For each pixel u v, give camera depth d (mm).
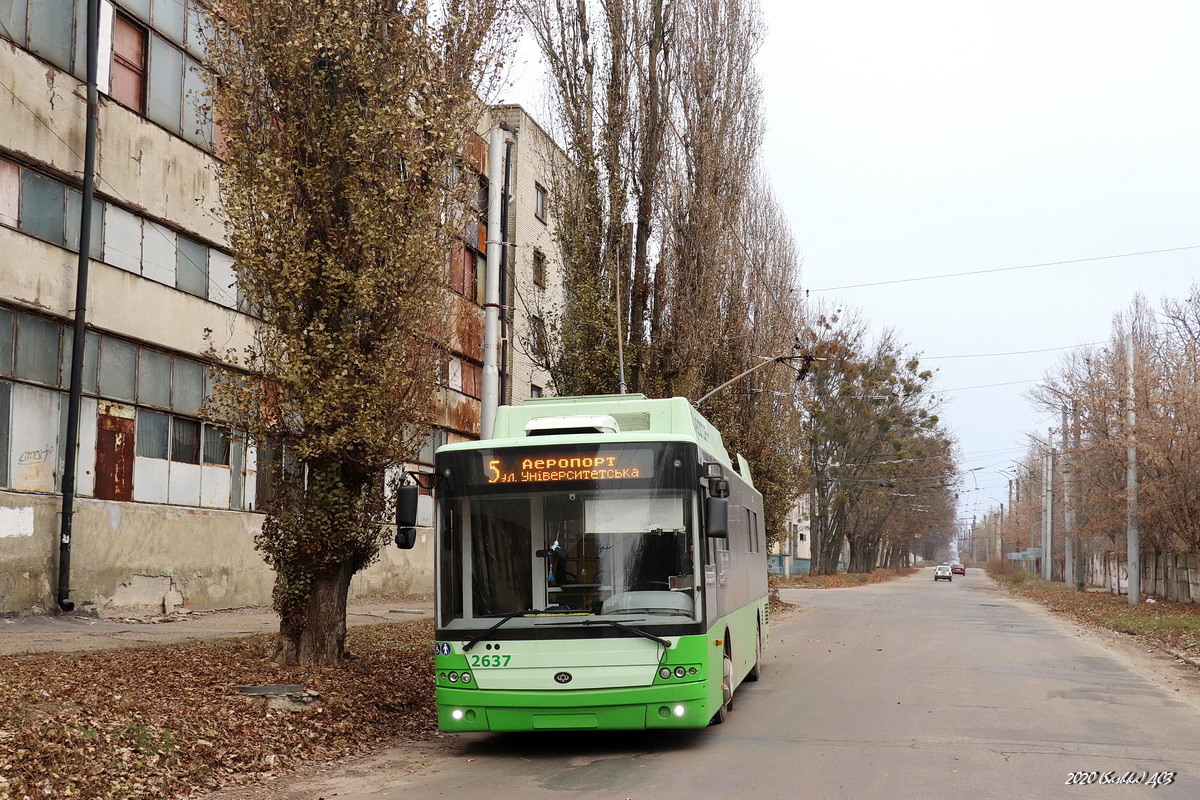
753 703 14109
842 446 66188
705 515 10805
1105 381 39812
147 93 20938
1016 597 54344
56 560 18328
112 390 19984
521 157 36281
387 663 14984
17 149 17688
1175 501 33625
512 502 10727
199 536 22203
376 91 13555
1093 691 15172
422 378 14469
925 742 10758
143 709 9953
